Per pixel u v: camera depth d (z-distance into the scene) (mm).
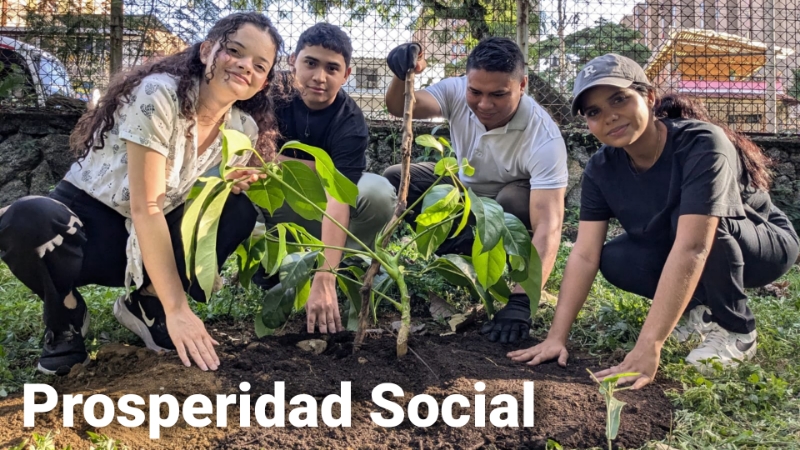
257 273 3496
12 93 5820
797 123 6281
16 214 2344
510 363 2666
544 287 3910
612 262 3014
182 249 2656
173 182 2477
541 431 2135
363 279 2676
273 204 2697
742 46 6090
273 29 2441
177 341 2379
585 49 6016
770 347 2926
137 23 5688
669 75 6066
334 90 3188
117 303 2781
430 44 5941
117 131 2479
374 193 3469
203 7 5680
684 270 2457
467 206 2490
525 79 3301
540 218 3197
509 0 5988
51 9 5691
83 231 2555
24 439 1974
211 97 2455
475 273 2725
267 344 2723
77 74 5809
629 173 2816
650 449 2051
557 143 3281
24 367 2670
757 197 2932
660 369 2641
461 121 3553
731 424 2227
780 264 2941
